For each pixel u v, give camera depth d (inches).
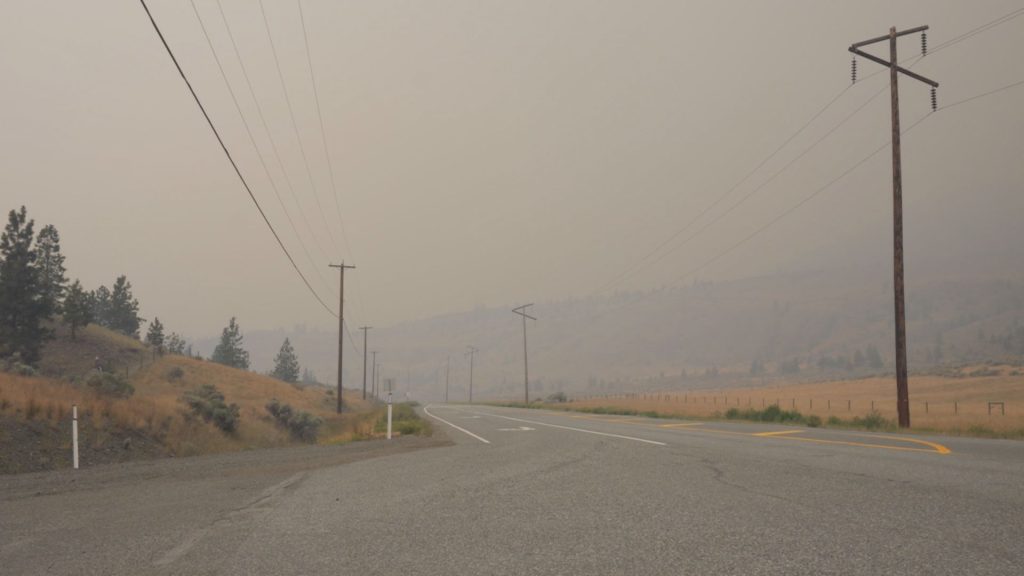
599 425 1036.5
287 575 204.4
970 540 218.7
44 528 295.1
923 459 446.6
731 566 197.0
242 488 405.4
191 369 2815.0
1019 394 3897.6
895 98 1029.8
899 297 973.2
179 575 208.4
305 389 3636.8
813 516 261.7
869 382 6259.8
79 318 2581.2
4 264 2012.8
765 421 1184.2
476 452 601.0
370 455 626.5
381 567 210.1
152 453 837.2
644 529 249.6
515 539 241.6
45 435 715.4
